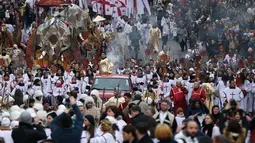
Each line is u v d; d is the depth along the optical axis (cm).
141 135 2808
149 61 7656
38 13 8081
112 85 5541
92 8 8575
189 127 2919
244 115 3319
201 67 7594
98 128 3419
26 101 4294
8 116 3562
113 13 8125
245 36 8544
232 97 5616
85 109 3928
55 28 7219
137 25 9050
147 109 3638
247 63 7462
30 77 5975
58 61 7225
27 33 8556
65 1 7569
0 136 3253
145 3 8288
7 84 5822
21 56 7438
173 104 5334
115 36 8419
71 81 6081
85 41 7362
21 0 9369
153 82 5784
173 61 7675
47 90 5981
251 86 5972
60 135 2980
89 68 6419
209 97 5141
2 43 7669
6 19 9006
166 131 2736
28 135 3073
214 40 8838
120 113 3588
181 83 5562
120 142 3322
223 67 6931
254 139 3206
